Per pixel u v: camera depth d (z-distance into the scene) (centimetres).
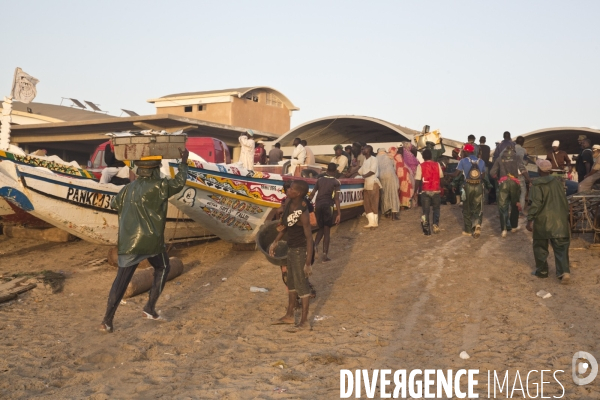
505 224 1256
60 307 920
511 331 737
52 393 560
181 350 700
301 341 725
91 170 1479
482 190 1280
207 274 1121
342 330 765
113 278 1095
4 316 860
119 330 779
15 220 1513
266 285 1030
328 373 611
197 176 1129
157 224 776
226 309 889
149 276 1005
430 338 725
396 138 2798
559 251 940
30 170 1130
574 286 918
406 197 1653
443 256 1129
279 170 1570
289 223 761
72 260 1272
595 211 1170
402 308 853
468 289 927
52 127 3186
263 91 4138
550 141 2597
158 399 543
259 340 732
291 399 536
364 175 1461
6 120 1468
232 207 1203
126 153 788
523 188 1464
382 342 708
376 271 1063
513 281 962
